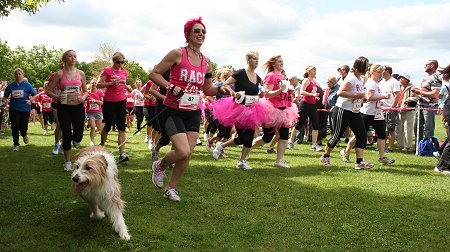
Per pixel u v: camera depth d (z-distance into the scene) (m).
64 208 4.64
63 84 6.66
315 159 8.76
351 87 7.32
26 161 7.79
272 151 9.72
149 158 8.30
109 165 3.95
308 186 5.96
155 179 5.27
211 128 9.95
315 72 10.16
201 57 4.91
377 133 8.14
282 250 3.63
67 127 6.75
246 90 7.05
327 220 4.43
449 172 7.11
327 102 11.81
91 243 3.67
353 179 6.52
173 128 4.73
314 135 10.45
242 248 3.65
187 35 4.84
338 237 3.93
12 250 3.49
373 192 5.64
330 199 5.26
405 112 10.41
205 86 5.14
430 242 3.85
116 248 3.58
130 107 17.45
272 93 7.31
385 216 4.58
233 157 8.77
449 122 7.28
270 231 4.06
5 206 4.67
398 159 8.88
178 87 4.60
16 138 9.38
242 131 7.26
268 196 5.34
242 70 7.09
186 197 5.22
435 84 9.50
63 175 6.45
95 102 10.78
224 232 4.02
